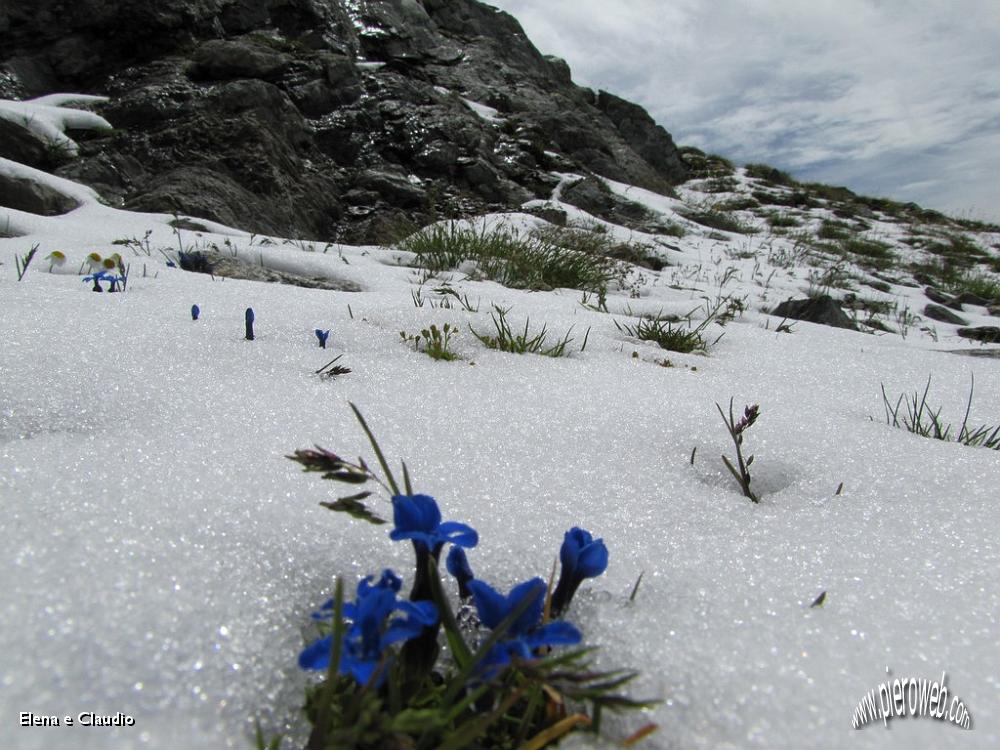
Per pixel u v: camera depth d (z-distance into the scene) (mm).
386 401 344
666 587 197
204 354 381
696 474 301
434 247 1056
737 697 151
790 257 1927
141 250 784
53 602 155
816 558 220
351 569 192
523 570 203
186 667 146
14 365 316
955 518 259
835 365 573
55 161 1294
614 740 145
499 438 311
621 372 457
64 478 222
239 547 191
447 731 138
